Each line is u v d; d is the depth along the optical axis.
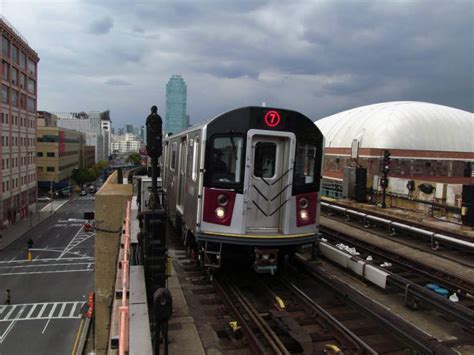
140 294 5.59
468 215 14.64
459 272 9.86
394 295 8.10
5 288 31.20
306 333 5.90
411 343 5.69
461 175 34.44
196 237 7.82
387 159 19.84
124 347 3.44
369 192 21.78
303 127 8.07
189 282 8.29
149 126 6.38
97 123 157.25
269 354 5.51
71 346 22.31
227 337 6.17
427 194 19.23
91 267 36.97
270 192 8.04
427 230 13.79
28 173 59.19
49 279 33.47
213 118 7.86
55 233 50.22
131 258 8.07
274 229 8.12
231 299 7.41
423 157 33.09
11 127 50.50
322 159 8.38
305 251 10.80
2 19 46.44
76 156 95.12
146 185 10.70
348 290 7.34
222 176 7.79
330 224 16.16
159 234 6.32
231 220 7.75
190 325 6.37
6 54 47.84
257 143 7.96
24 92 56.03
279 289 8.03
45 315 26.45
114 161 168.88
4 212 49.59
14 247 43.06
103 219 9.83
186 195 9.82
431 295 6.96
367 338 6.15
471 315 6.23
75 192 88.12
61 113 172.38
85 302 28.52
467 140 35.81
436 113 37.38
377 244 12.63
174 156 13.01
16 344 22.55
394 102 41.97
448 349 5.29
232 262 9.02
